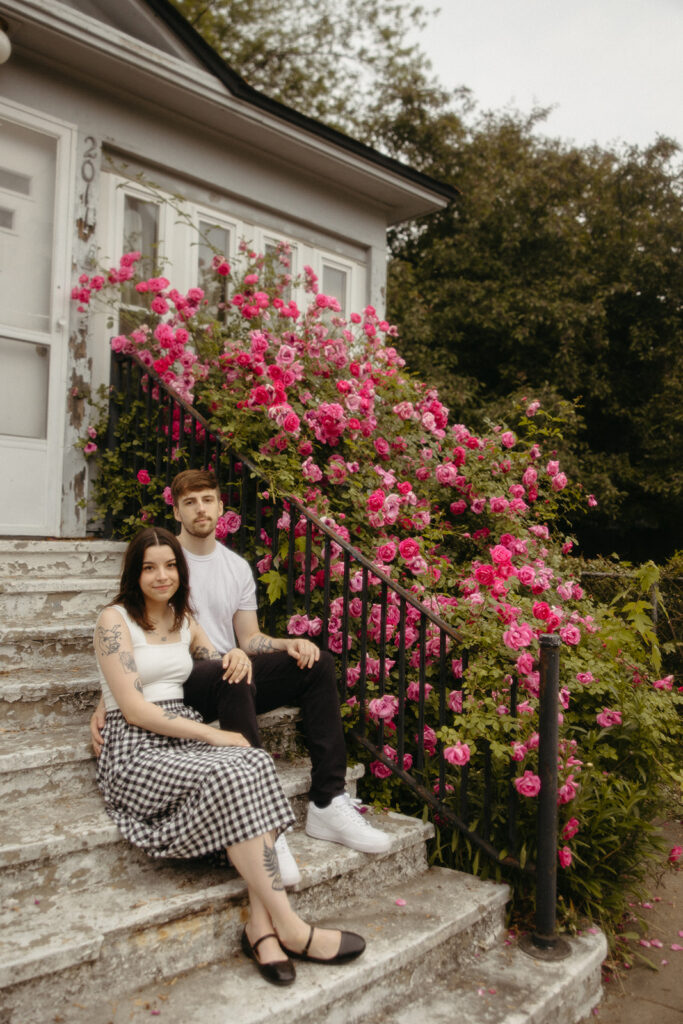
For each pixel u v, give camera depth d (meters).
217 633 3.04
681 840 4.09
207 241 4.89
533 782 2.71
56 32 4.15
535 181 12.91
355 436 4.16
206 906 2.27
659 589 5.30
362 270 6.43
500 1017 2.32
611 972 2.91
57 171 4.46
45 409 4.39
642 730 3.26
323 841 2.80
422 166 14.38
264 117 5.15
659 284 12.76
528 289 12.45
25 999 1.93
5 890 2.20
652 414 12.59
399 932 2.49
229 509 3.67
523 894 2.98
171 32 4.88
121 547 3.93
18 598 3.34
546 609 3.05
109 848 2.36
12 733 2.72
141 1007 2.03
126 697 2.41
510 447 4.70
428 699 3.48
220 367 4.20
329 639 3.45
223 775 2.27
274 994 2.12
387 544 3.40
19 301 4.34
